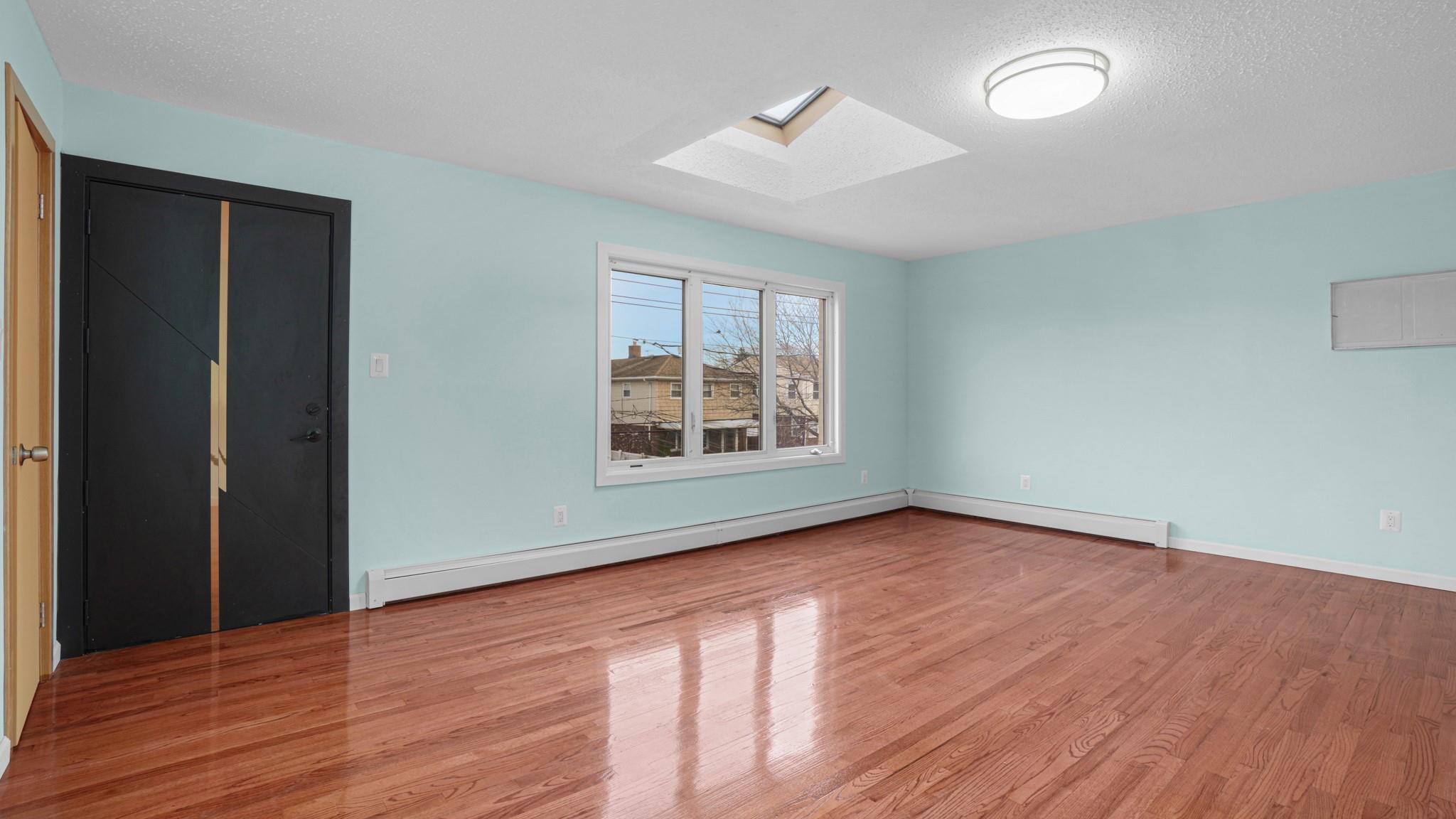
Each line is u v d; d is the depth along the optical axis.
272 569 3.08
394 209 3.39
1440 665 2.61
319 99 2.79
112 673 2.51
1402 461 3.78
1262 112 2.87
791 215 4.59
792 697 2.34
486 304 3.69
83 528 2.66
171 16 2.18
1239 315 4.34
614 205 4.21
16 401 1.98
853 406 5.77
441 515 3.54
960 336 5.87
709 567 4.12
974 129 3.07
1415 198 3.72
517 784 1.80
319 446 3.19
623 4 2.11
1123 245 4.86
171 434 2.85
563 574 3.93
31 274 2.29
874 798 1.75
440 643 2.85
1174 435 4.64
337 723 2.14
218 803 1.71
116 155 2.71
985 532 5.18
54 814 1.65
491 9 2.14
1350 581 3.82
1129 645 2.84
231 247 2.97
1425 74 2.50
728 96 2.77
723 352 4.95
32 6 2.11
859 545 4.72
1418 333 3.69
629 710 2.24
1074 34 2.25
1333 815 1.67
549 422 3.93
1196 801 1.73
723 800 1.74
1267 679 2.49
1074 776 1.85
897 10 2.12
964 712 2.23
